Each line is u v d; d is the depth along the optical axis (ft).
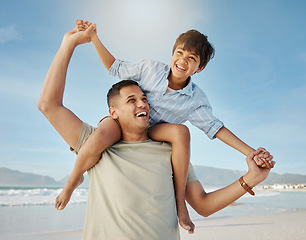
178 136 5.93
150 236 5.00
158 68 8.01
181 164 5.90
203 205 6.33
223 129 8.00
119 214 5.07
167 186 5.49
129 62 8.22
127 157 5.60
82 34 5.92
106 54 8.04
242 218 24.91
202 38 8.23
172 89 7.93
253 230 18.51
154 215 5.13
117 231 4.97
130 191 5.17
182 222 5.76
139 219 5.04
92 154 5.43
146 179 5.33
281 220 22.72
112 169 5.35
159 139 6.20
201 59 8.18
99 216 5.22
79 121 5.77
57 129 5.68
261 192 78.43
